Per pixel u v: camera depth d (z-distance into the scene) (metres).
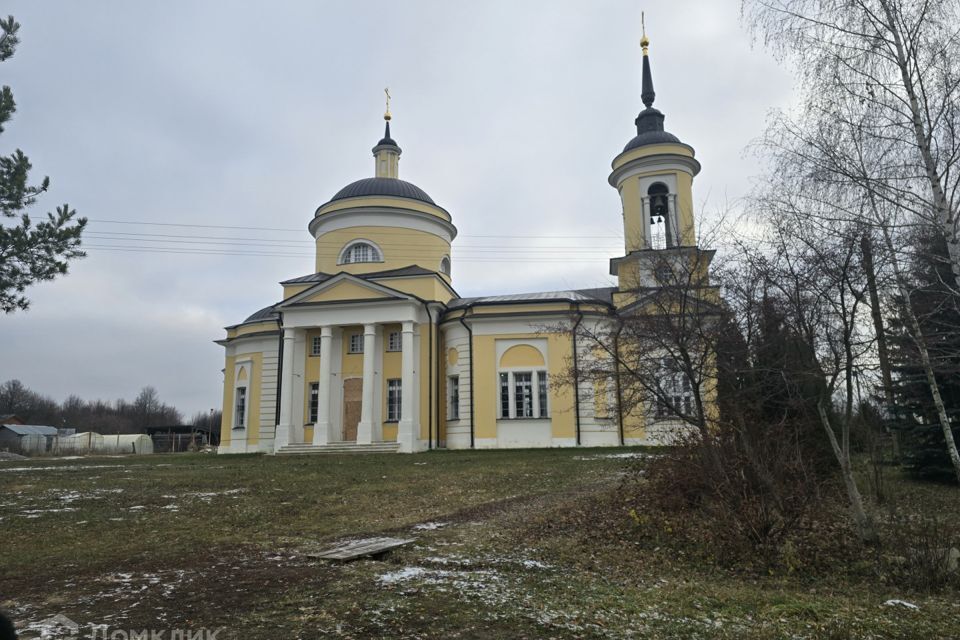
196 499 15.80
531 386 31.50
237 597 7.34
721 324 12.68
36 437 68.94
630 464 16.42
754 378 12.11
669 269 13.85
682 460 11.87
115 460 32.94
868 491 14.24
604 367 16.20
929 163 10.52
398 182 39.72
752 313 11.90
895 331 11.34
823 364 10.32
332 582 7.96
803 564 8.85
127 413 129.00
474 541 10.56
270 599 7.23
